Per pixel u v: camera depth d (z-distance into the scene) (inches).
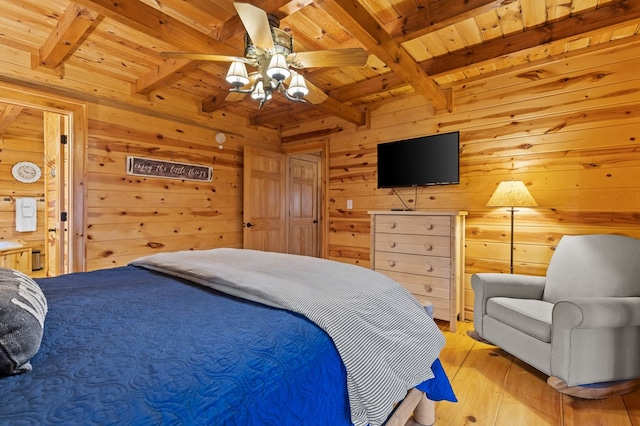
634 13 81.5
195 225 150.6
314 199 230.5
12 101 103.0
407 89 139.0
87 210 116.8
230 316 42.6
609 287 82.7
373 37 80.6
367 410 38.0
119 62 115.4
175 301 49.3
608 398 72.6
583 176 105.5
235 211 168.7
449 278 113.7
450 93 130.6
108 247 122.2
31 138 223.1
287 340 36.5
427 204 138.2
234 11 86.5
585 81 105.8
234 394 27.5
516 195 103.6
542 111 113.0
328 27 94.0
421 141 135.3
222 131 162.7
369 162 156.1
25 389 25.9
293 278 56.6
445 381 56.4
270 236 178.2
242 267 64.7
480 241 124.6
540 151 113.0
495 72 121.6
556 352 73.9
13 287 37.1
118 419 23.0
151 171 134.6
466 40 102.8
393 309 52.0
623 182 99.3
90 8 69.7
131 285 59.3
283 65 70.7
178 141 144.6
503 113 120.5
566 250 96.3
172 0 82.4
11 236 216.4
